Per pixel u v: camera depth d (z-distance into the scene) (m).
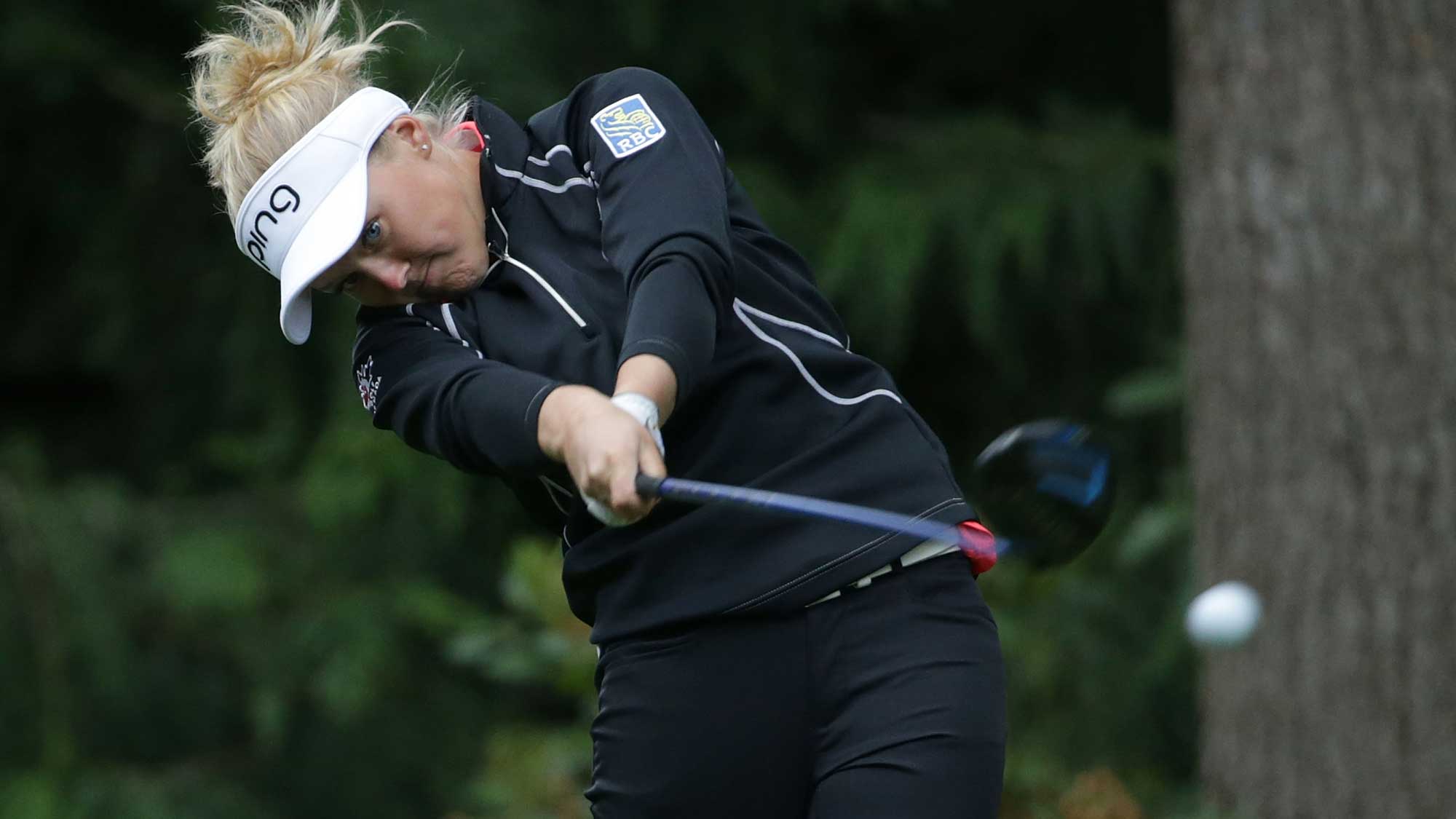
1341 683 17.06
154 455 31.55
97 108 30.16
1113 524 25.12
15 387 32.88
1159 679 23.42
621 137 8.65
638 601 8.67
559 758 18.31
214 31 27.72
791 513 8.47
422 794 29.00
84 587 28.22
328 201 8.30
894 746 8.29
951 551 8.67
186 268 30.62
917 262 26.64
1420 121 16.84
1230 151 17.62
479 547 29.22
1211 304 17.92
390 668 28.06
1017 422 29.42
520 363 8.57
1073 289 27.66
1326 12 17.08
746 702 8.52
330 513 27.44
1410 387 16.84
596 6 27.58
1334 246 17.09
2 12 28.58
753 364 8.56
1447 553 16.77
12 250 31.48
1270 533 17.41
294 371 29.62
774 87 28.23
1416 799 16.80
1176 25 18.64
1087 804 17.52
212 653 28.97
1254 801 17.56
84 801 27.30
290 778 28.95
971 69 30.59
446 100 9.30
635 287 8.05
